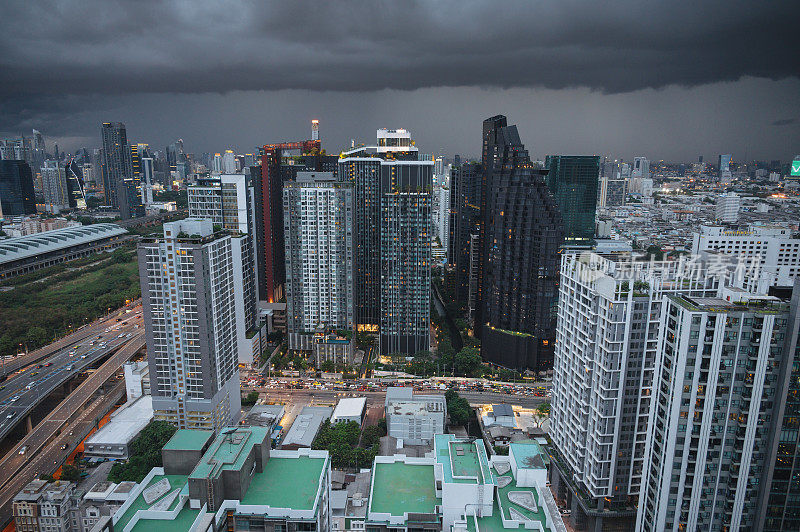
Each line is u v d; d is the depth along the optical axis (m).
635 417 190.50
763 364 137.62
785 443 139.50
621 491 195.62
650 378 187.88
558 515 128.50
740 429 142.25
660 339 152.25
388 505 146.38
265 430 147.12
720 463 145.25
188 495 131.00
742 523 147.38
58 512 183.00
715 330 137.38
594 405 196.62
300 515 126.50
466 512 133.38
